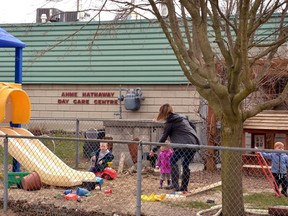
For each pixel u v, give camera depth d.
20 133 12.35
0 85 12.23
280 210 8.01
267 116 13.97
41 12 13.12
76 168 13.74
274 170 10.34
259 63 11.62
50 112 21.28
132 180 12.29
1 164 13.95
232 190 7.53
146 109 20.05
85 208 8.60
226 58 7.50
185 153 10.37
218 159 14.88
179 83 19.50
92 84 20.78
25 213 8.43
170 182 11.16
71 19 20.95
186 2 7.41
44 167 11.22
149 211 8.47
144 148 14.24
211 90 7.82
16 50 12.91
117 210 8.47
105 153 12.50
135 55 20.19
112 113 20.56
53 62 21.12
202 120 16.02
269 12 7.81
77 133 14.87
